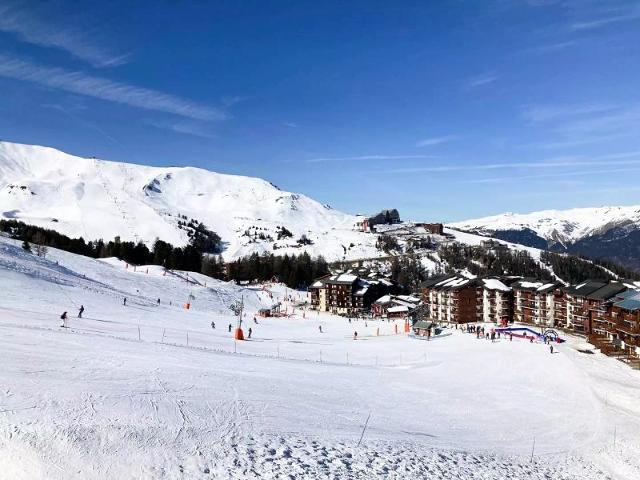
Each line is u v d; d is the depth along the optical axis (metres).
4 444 19.91
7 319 54.31
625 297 92.19
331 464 23.52
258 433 26.61
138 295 127.38
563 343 96.88
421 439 32.97
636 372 69.56
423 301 161.38
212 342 71.62
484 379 61.56
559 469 31.77
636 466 34.56
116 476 19.14
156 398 29.70
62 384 28.97
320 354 75.88
